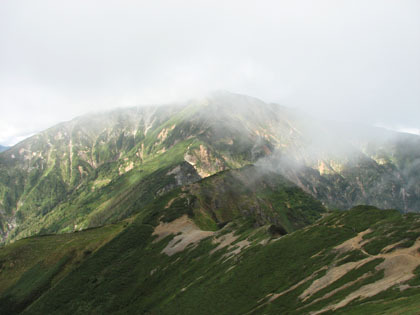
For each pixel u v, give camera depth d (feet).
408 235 283.79
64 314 514.27
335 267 288.71
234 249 457.68
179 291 416.46
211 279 397.19
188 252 534.37
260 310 282.56
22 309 590.55
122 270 571.28
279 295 292.20
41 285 630.33
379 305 192.34
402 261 246.68
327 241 351.67
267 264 359.87
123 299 492.95
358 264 273.13
